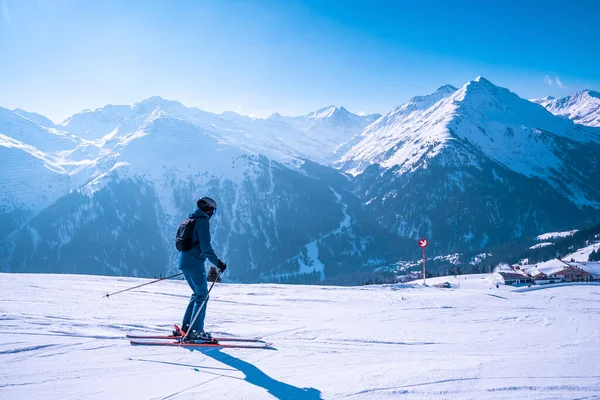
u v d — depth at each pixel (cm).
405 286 1995
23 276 1253
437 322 748
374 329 638
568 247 14738
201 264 494
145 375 369
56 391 326
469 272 13850
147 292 1009
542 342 579
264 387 353
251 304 955
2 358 386
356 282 16888
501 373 407
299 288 1499
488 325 727
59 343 439
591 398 349
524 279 8069
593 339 605
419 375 394
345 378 382
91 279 1268
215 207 501
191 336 474
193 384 354
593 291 1662
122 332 507
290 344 506
